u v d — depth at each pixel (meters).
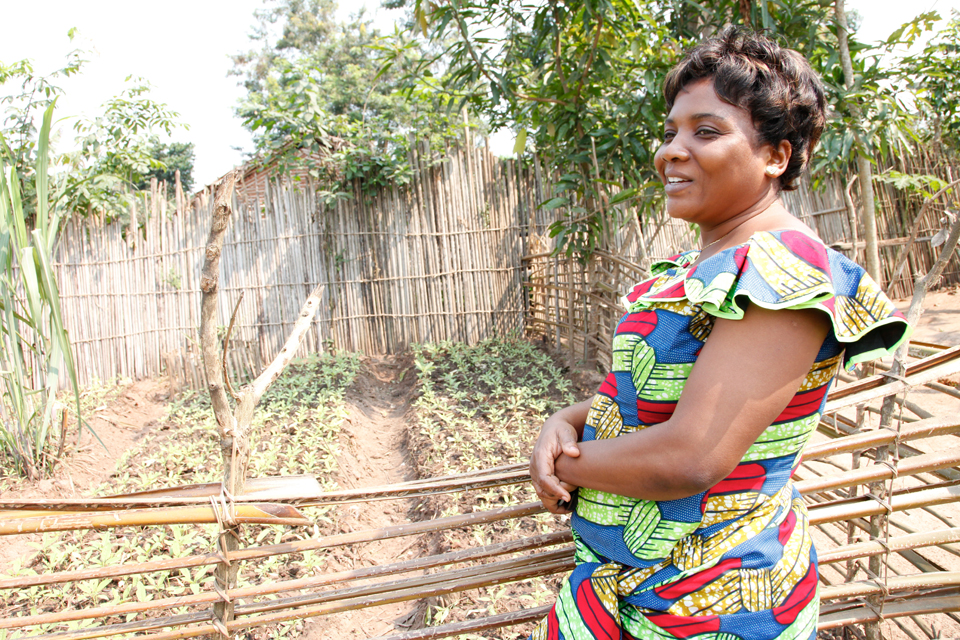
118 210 7.50
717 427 0.96
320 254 8.38
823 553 1.89
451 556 1.74
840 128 4.88
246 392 1.66
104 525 1.47
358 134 8.28
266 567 3.58
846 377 3.40
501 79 5.43
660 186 5.34
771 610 1.08
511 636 2.89
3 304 4.43
